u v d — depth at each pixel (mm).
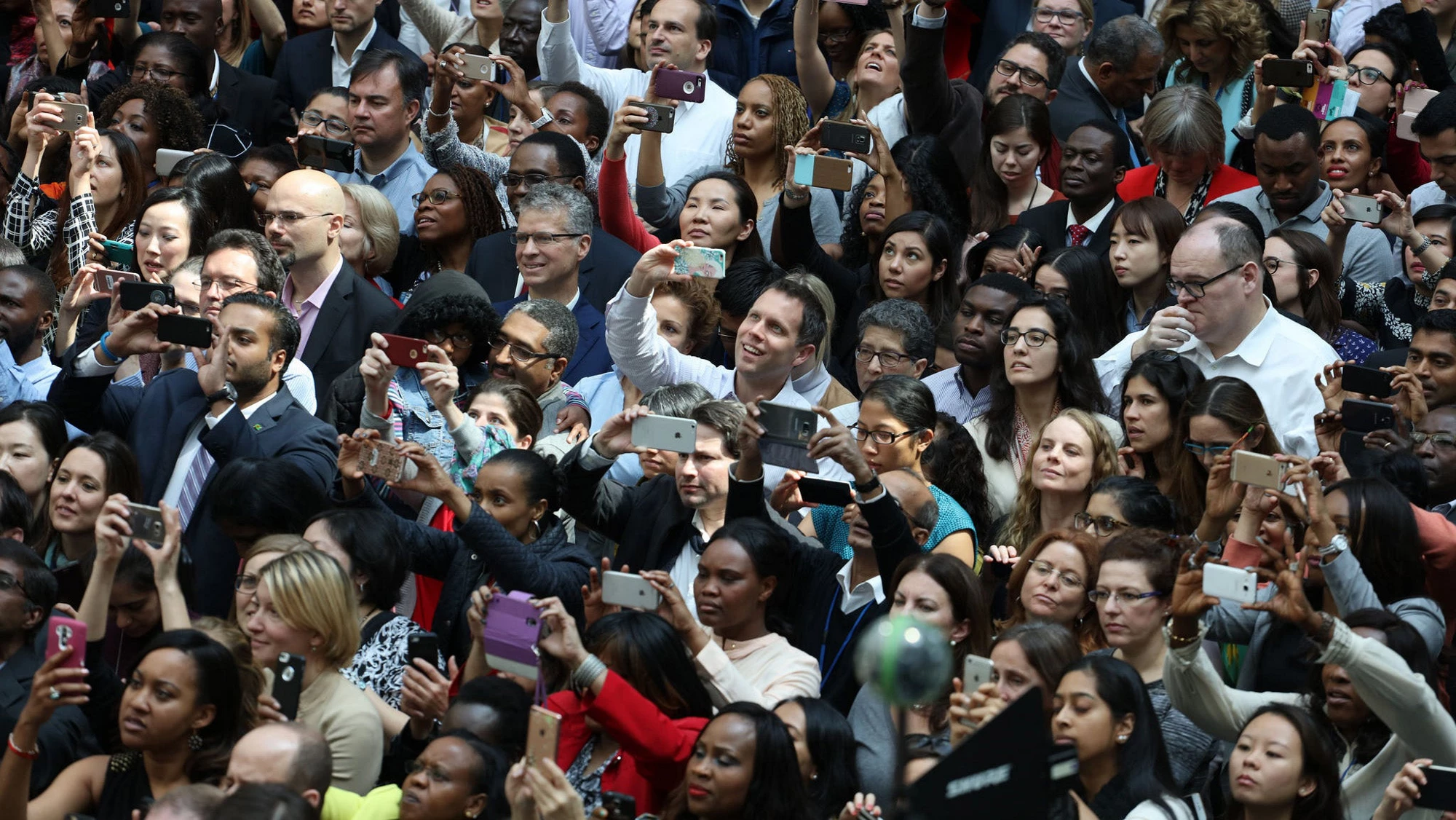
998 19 34844
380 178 31453
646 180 30453
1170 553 18484
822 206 30953
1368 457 21578
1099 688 16234
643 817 16328
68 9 37500
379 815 16516
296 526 20578
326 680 18000
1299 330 23859
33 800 17078
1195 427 21281
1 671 18688
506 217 31016
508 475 21125
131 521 18688
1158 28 33125
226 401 22562
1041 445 21578
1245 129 30781
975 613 18500
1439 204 28688
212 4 36094
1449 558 19891
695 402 22656
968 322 24672
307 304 26266
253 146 35625
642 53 35844
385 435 21719
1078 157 28188
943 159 28938
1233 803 16578
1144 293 25859
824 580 20453
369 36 36031
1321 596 19688
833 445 19672
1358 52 33094
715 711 18156
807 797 16062
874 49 32531
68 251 27969
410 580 21812
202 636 17047
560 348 24609
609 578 18312
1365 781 17406
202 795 13953
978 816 10297
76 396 23734
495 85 31812
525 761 14680
